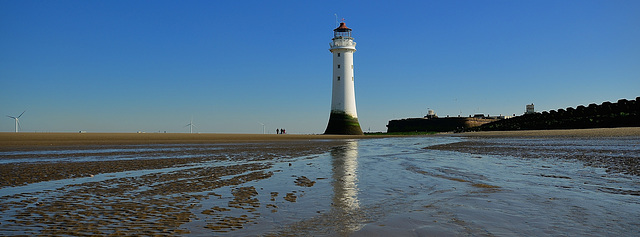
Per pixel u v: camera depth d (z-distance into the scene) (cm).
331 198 693
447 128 10594
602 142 2395
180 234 456
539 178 901
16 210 593
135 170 1164
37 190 793
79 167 1248
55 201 670
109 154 1869
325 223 505
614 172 967
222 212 577
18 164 1350
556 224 481
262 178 979
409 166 1252
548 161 1294
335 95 7406
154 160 1522
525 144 2414
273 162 1442
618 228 461
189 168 1221
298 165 1323
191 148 2431
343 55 7344
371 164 1345
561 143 2405
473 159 1467
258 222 514
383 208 598
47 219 533
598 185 784
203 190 789
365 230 464
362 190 779
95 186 846
